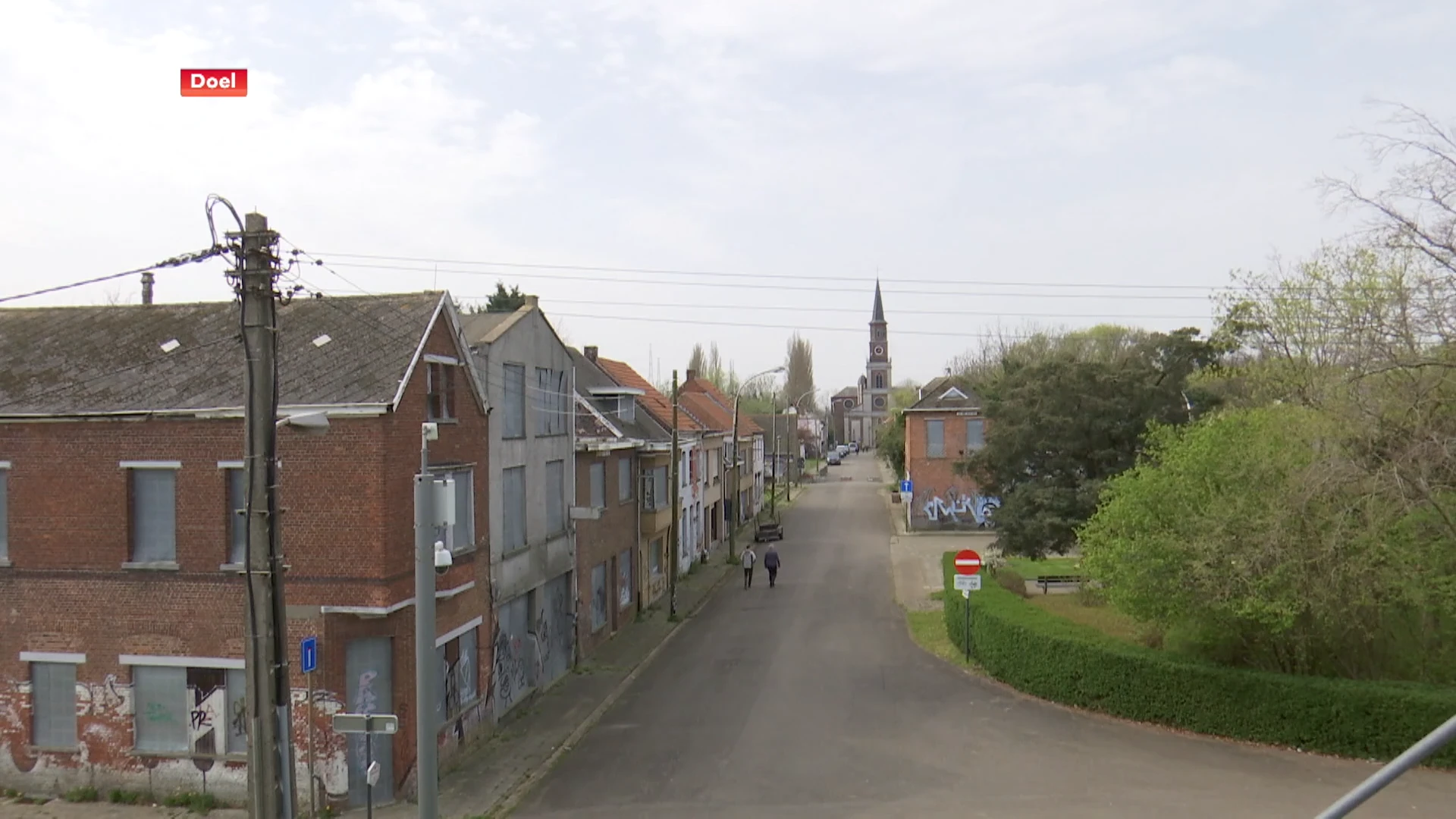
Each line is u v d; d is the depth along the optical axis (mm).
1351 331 19891
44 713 15172
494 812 14086
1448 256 17125
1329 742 15562
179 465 14781
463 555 16531
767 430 89875
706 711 19219
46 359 16547
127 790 14828
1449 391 16812
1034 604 25312
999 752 16125
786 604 31797
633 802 14273
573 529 23172
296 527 14359
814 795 14250
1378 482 15680
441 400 16188
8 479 15234
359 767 14477
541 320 21172
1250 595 15789
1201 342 26969
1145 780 14578
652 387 41844
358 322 16062
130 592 14867
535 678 20359
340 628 14312
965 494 50562
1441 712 14688
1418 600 15547
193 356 16219
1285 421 17891
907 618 28734
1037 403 27938
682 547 38062
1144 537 17203
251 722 9984
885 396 145875
